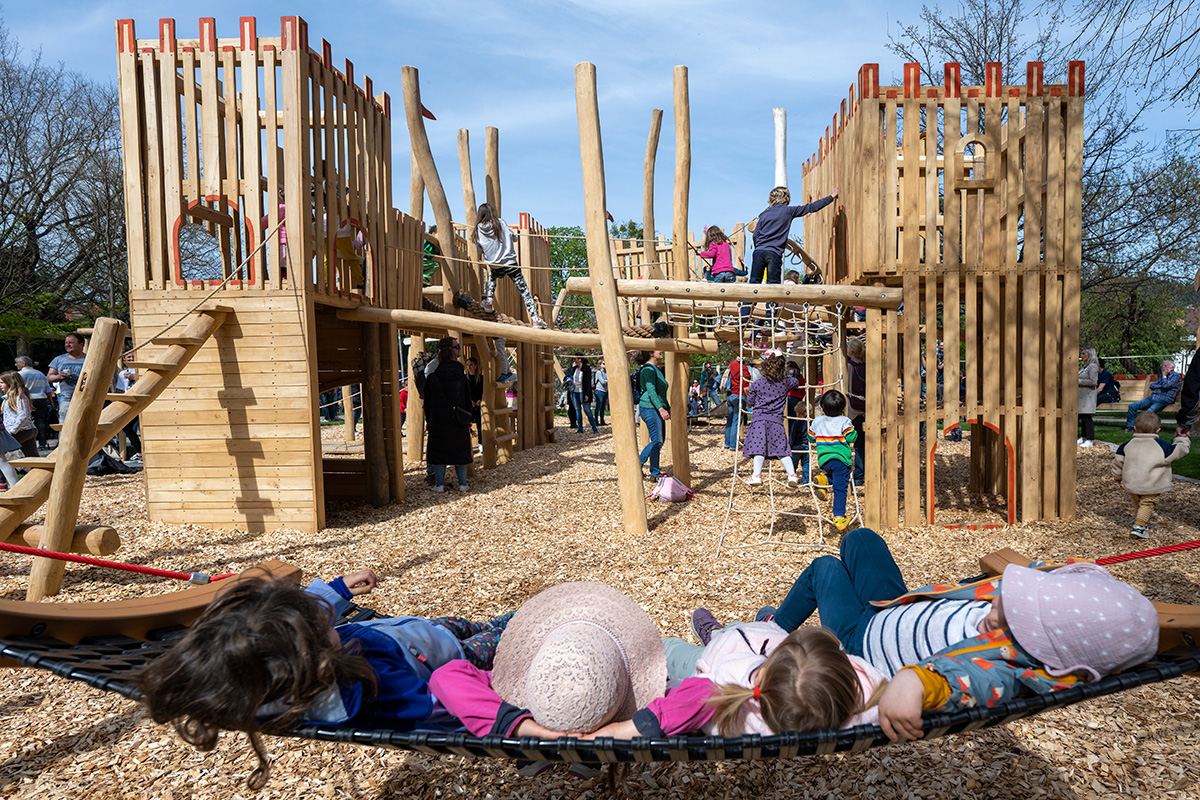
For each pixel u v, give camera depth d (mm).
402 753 3139
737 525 7203
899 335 8594
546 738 1865
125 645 2539
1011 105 6727
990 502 8008
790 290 6820
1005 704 1840
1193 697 3459
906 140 6789
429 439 9344
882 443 7008
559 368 21766
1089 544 6250
